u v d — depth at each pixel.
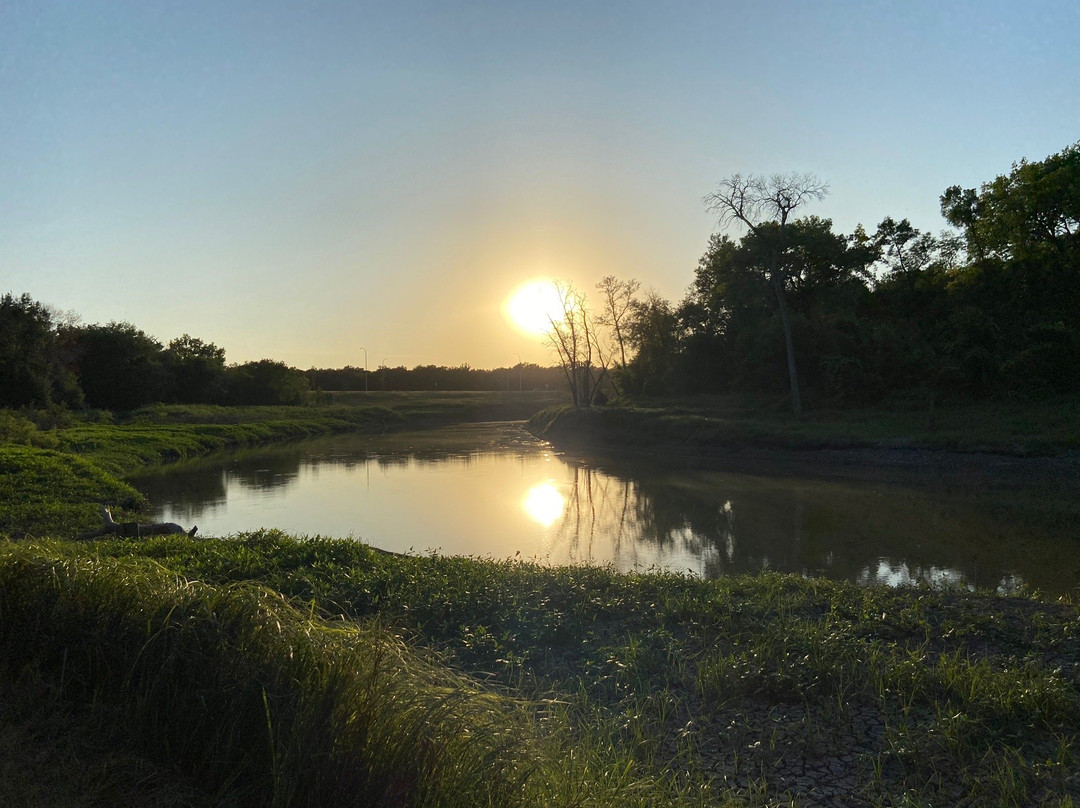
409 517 17.28
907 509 17.55
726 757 4.64
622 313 54.97
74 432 33.88
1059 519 15.87
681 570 11.89
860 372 36.44
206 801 3.39
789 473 24.80
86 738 3.77
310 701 3.47
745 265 41.31
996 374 32.72
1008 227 36.56
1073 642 6.80
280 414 58.88
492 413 73.19
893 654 6.14
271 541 10.32
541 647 6.59
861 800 4.14
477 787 3.24
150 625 4.14
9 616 4.57
